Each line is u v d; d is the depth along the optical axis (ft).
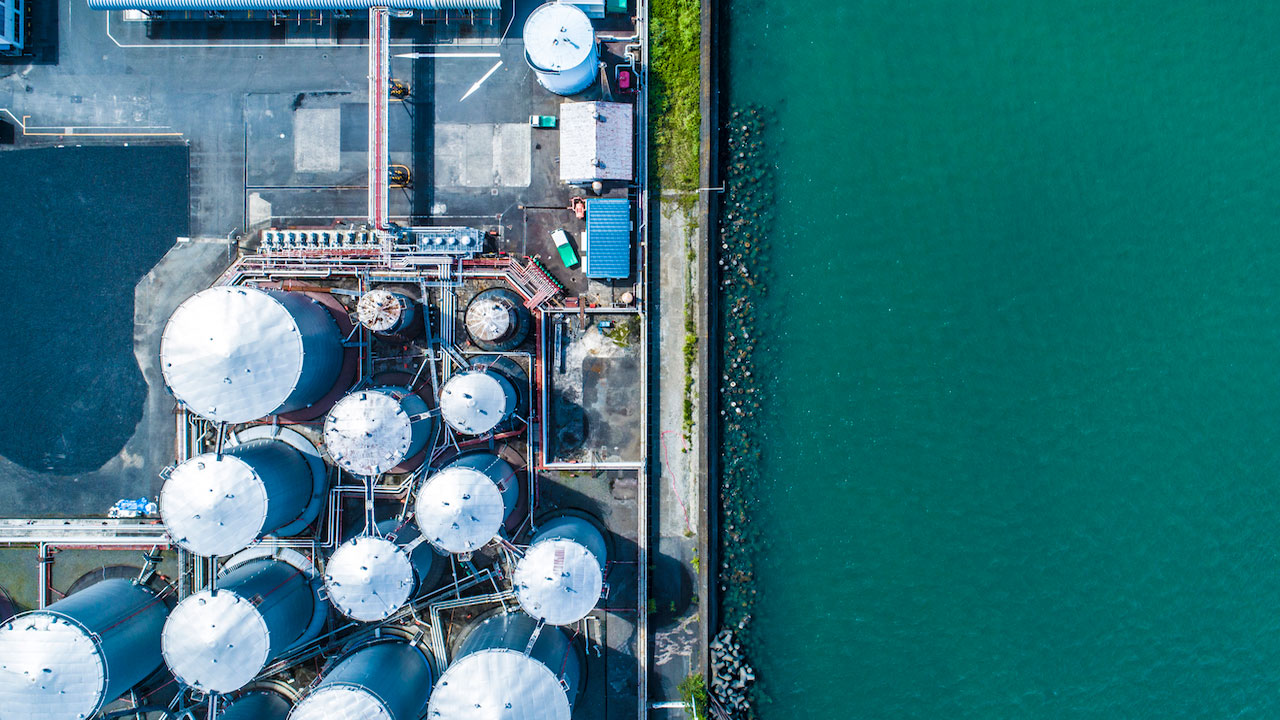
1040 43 100.07
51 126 97.30
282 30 97.66
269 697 95.86
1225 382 100.01
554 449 98.22
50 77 97.45
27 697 76.69
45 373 97.19
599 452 98.17
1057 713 100.17
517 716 76.13
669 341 98.99
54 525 96.73
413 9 95.25
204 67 97.55
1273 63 99.86
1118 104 100.12
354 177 98.37
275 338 80.28
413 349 96.89
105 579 96.32
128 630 85.35
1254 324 100.12
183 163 97.60
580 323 97.50
